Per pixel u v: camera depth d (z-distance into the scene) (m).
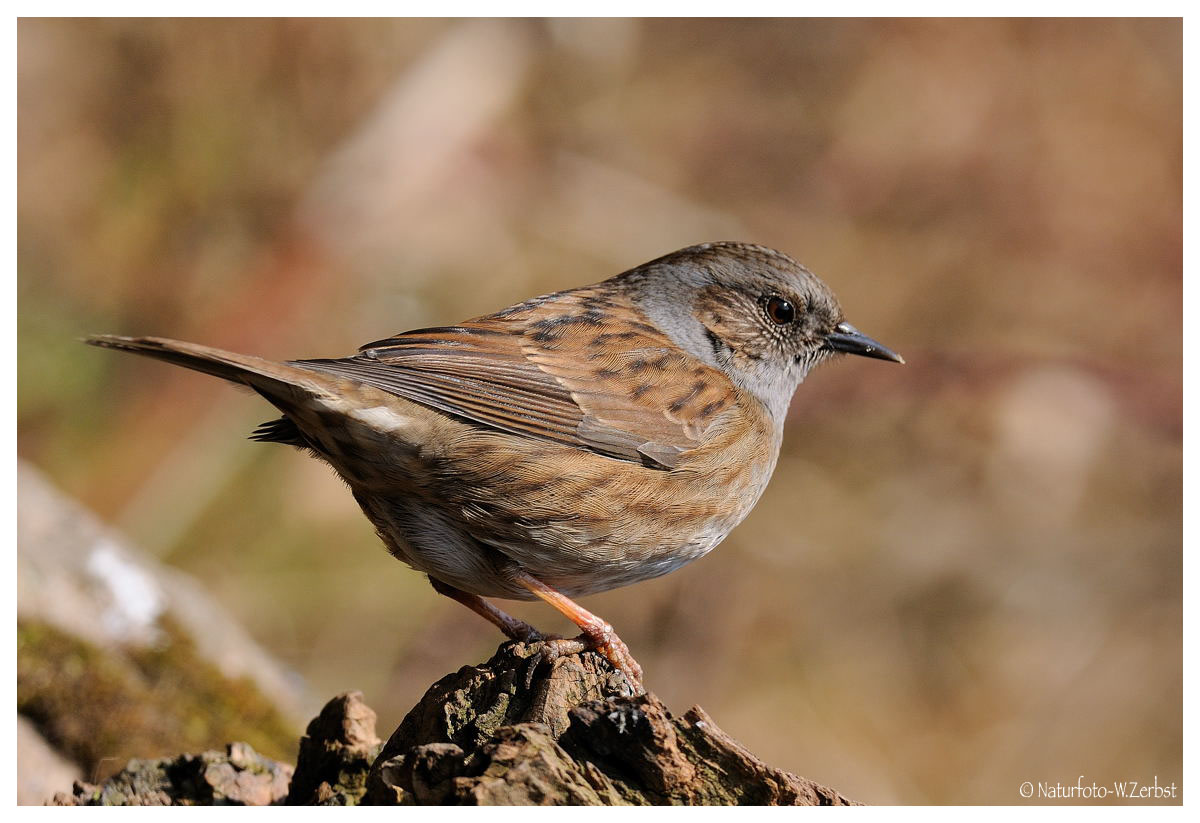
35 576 8.25
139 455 12.04
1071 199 13.70
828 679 12.46
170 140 12.83
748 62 14.45
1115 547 12.91
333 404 6.02
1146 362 13.35
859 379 13.12
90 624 8.24
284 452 12.35
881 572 12.83
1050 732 12.31
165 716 8.11
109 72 12.82
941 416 13.16
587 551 6.68
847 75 14.21
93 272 12.50
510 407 6.45
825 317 8.09
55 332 12.20
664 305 7.74
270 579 11.92
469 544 6.65
